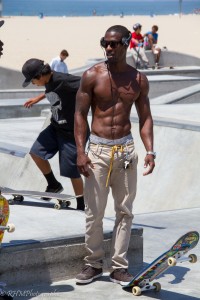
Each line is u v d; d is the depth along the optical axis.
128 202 8.12
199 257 9.72
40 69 10.05
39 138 10.59
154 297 7.95
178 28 77.31
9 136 20.55
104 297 7.87
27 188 16.98
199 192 14.60
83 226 8.86
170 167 15.70
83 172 7.97
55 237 8.29
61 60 31.64
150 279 8.01
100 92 7.91
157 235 11.02
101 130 7.96
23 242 8.05
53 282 8.25
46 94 10.26
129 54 43.25
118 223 8.24
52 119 10.38
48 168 10.80
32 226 8.79
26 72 10.12
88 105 8.02
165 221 12.02
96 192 8.01
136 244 8.94
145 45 45.88
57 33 68.50
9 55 52.97
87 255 8.47
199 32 72.19
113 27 7.82
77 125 8.02
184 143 15.95
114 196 8.18
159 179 15.64
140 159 16.48
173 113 19.67
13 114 26.53
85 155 7.95
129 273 8.45
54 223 8.97
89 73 7.95
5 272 7.90
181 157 15.71
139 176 16.08
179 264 9.35
